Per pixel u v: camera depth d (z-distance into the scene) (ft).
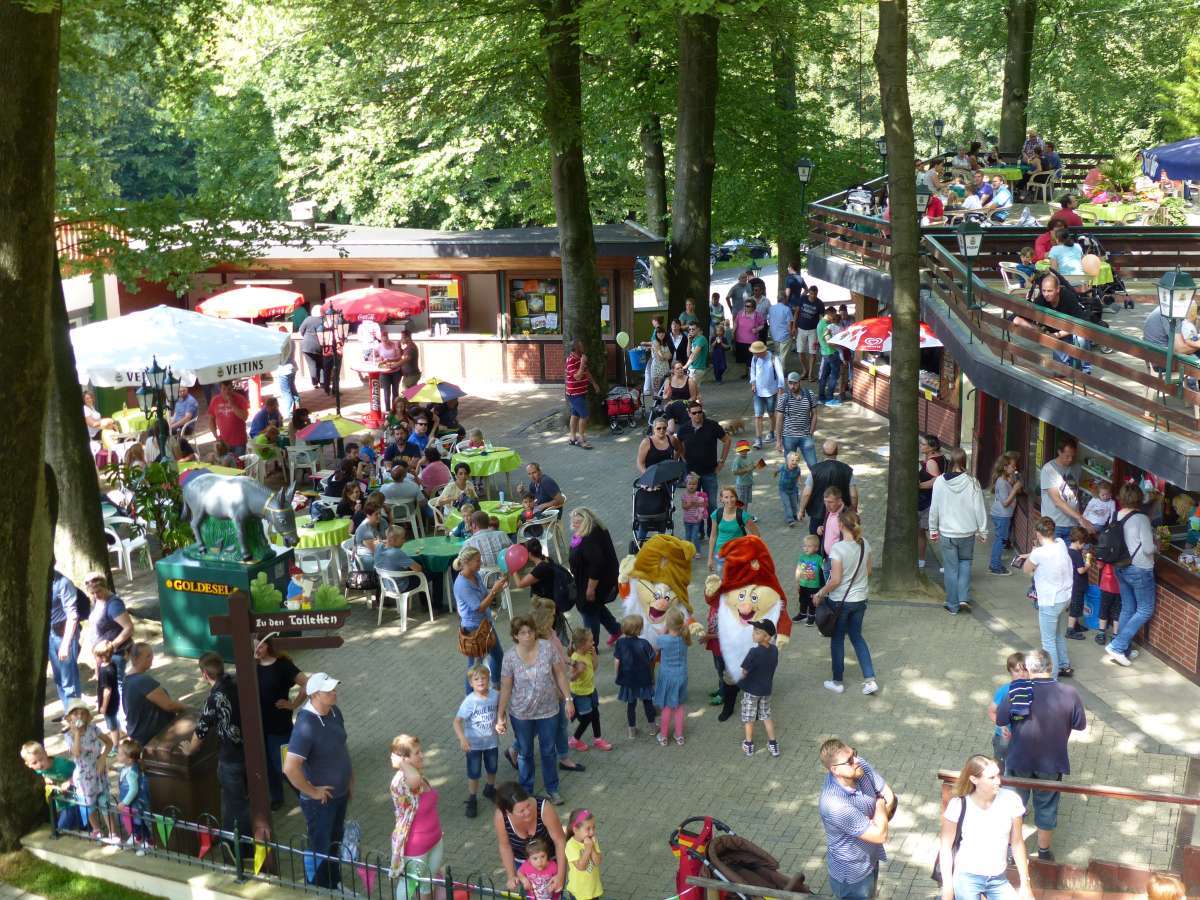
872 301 91.15
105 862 33.40
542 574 45.24
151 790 34.58
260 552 46.80
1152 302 66.90
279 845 32.42
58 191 53.42
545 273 93.86
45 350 34.81
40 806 35.63
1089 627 47.11
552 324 94.89
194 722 35.47
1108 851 32.50
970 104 171.63
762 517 62.28
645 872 33.17
